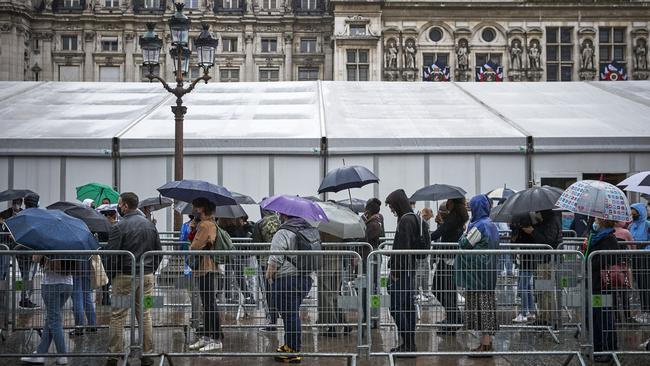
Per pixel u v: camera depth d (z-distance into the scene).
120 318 11.08
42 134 27.34
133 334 10.79
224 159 27.06
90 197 20.47
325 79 66.94
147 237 11.31
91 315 12.02
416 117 29.86
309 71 67.25
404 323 11.24
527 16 61.41
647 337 11.12
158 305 11.01
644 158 27.08
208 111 31.08
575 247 17.11
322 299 11.27
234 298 11.37
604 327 11.04
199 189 12.62
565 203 11.52
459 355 11.51
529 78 61.25
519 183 27.05
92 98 34.09
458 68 61.25
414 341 11.31
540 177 27.03
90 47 65.06
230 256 11.29
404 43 61.50
